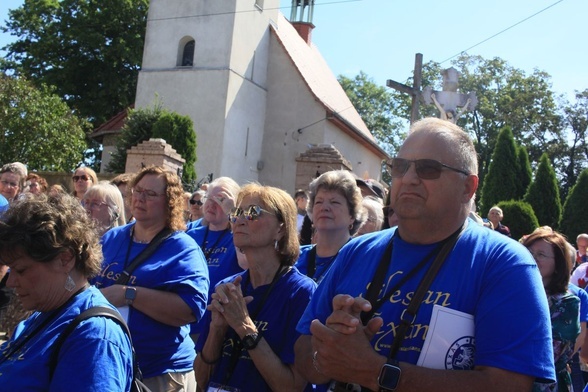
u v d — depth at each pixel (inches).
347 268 115.2
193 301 154.9
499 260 99.0
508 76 1758.1
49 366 95.1
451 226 104.4
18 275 99.5
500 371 92.5
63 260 100.3
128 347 99.3
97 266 104.3
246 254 152.4
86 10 1364.4
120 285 153.6
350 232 191.6
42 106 922.1
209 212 219.1
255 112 1083.9
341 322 95.8
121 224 218.1
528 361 92.1
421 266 103.2
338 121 1120.8
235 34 1024.9
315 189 190.7
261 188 156.3
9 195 307.4
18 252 97.8
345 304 96.3
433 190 102.3
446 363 96.3
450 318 97.1
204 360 145.3
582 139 1742.1
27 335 100.5
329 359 96.8
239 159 1047.0
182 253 161.6
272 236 151.6
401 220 105.1
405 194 103.6
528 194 971.9
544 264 180.1
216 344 144.5
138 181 167.3
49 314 100.7
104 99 1390.3
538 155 1733.5
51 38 1359.5
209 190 222.5
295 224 155.6
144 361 151.2
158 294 153.0
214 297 141.6
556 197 966.4
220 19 1024.2
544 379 93.0
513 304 95.0
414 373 93.9
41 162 914.7
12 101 911.0
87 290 102.7
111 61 1382.9
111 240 170.4
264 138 1111.6
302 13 1424.7
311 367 113.5
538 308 95.4
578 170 1760.6
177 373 156.8
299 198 369.4
